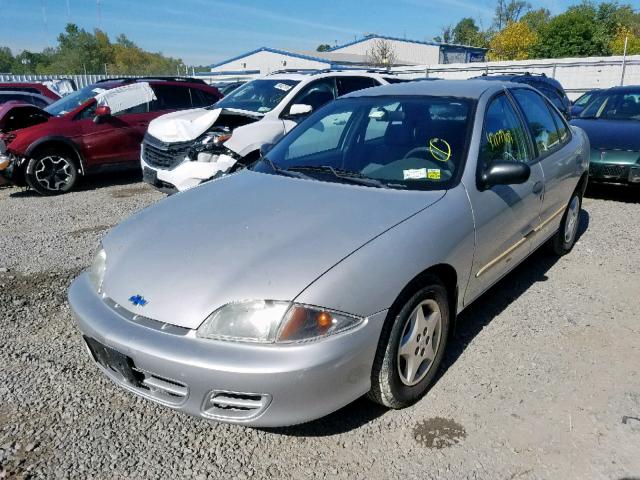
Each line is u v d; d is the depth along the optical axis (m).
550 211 4.13
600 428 2.56
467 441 2.51
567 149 4.42
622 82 22.12
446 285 2.92
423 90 3.74
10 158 7.82
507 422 2.62
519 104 3.92
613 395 2.80
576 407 2.72
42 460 2.44
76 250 5.30
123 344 2.29
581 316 3.67
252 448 2.51
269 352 2.14
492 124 3.44
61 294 4.24
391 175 3.12
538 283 4.23
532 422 2.62
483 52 53.41
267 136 6.21
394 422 2.65
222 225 2.66
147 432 2.63
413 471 2.34
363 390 2.41
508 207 3.32
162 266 2.46
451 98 3.52
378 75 7.87
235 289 2.25
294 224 2.60
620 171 6.32
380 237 2.49
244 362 2.13
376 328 2.35
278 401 2.17
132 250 2.65
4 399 2.89
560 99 12.09
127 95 8.85
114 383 2.79
